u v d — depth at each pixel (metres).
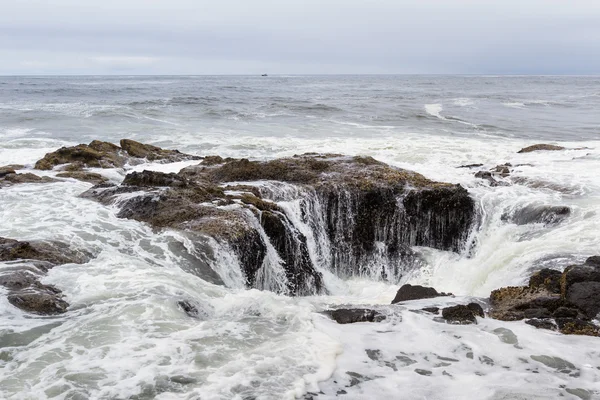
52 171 14.70
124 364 5.63
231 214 10.52
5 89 61.16
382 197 12.68
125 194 11.70
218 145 22.00
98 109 34.38
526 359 6.12
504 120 33.28
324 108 38.16
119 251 9.05
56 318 6.64
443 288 10.91
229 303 7.55
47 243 8.87
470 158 19.17
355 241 12.46
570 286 7.88
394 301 8.76
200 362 5.74
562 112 39.44
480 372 5.82
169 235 9.71
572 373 5.83
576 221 11.36
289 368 5.68
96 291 7.37
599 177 14.48
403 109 39.53
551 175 14.79
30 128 25.55
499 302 8.15
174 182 11.97
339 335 6.64
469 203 12.56
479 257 11.49
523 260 10.12
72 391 5.15
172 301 7.15
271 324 6.87
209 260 9.29
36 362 5.64
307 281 11.21
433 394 5.36
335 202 12.53
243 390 5.23
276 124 29.11
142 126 27.08
